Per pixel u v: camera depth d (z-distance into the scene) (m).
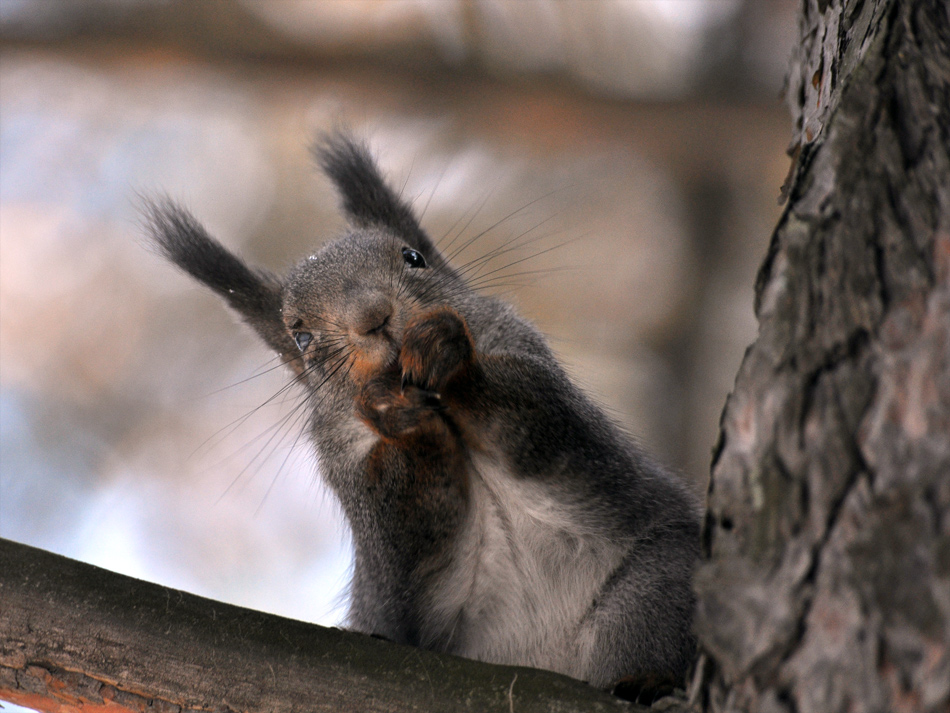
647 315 15.65
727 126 15.35
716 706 4.84
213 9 14.99
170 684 6.05
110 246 15.95
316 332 9.45
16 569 6.24
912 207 4.71
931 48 5.11
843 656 4.30
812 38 7.81
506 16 15.29
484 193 15.33
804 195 5.10
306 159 15.37
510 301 12.46
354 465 9.25
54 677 6.12
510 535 8.84
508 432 8.43
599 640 8.32
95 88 15.75
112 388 15.72
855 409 4.52
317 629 6.21
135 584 6.29
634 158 15.69
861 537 4.35
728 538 4.78
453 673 6.02
